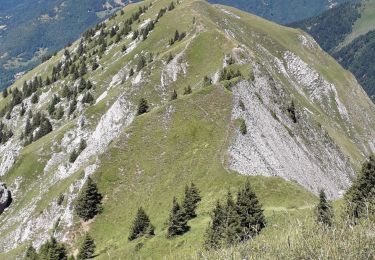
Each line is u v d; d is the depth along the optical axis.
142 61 171.62
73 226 79.00
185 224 58.34
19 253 89.62
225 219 45.62
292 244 17.89
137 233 66.19
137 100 126.19
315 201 64.44
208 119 88.25
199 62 134.62
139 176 83.06
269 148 86.38
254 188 67.88
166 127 90.06
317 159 111.69
